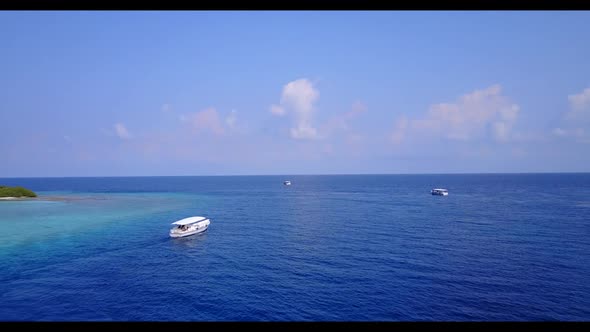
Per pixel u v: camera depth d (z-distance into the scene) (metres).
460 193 160.50
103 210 97.88
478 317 27.78
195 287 35.03
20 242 55.41
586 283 35.25
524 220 74.88
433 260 43.94
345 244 53.72
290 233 63.34
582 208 95.00
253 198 144.88
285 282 36.28
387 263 42.78
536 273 38.47
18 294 33.16
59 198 139.25
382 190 197.00
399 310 29.11
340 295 32.59
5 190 132.25
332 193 175.38
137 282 36.66
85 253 48.91
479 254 46.56
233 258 46.22
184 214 89.88
